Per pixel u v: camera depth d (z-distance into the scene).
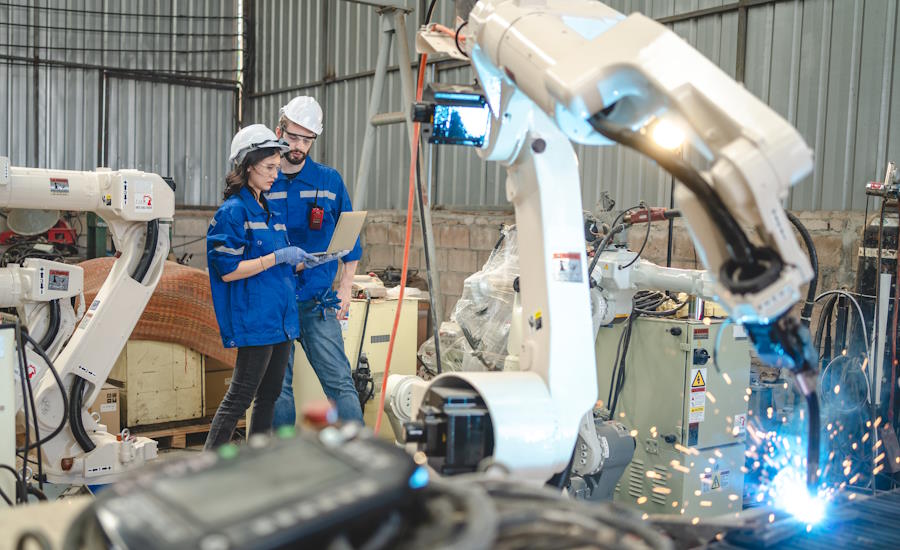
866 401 3.46
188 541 0.72
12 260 6.65
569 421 1.63
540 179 1.74
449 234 7.16
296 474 0.84
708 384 3.41
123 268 3.46
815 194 4.83
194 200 9.86
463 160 7.18
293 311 3.45
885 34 4.46
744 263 1.18
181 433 4.64
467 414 1.54
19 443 3.39
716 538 1.50
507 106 1.72
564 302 1.70
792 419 3.67
